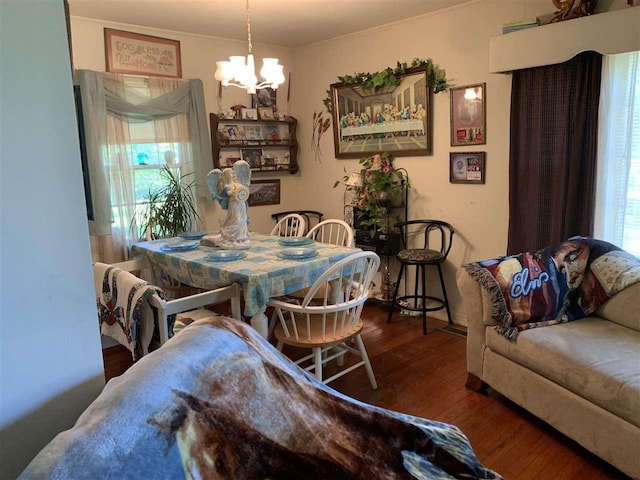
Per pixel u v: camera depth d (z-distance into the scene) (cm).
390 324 365
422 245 381
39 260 85
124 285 195
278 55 454
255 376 120
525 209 304
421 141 368
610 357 197
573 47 254
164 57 379
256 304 220
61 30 85
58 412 91
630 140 261
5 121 79
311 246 289
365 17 354
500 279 237
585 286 248
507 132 317
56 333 89
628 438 177
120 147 356
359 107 406
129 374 104
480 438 216
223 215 425
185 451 95
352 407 133
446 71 345
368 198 392
